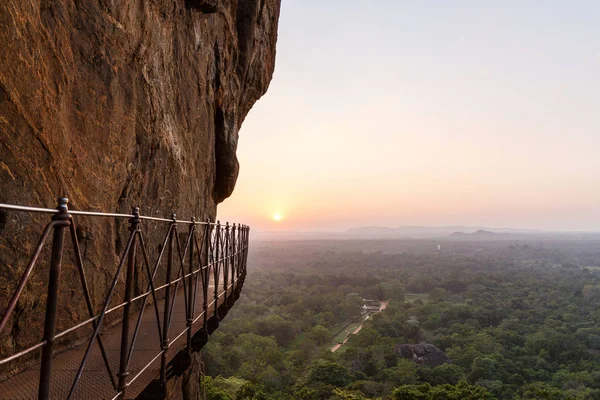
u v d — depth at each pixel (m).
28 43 3.81
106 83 5.39
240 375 41.66
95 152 5.17
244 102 15.41
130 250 2.86
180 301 7.43
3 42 3.46
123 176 6.02
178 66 8.34
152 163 7.17
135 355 4.06
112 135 5.59
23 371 3.79
